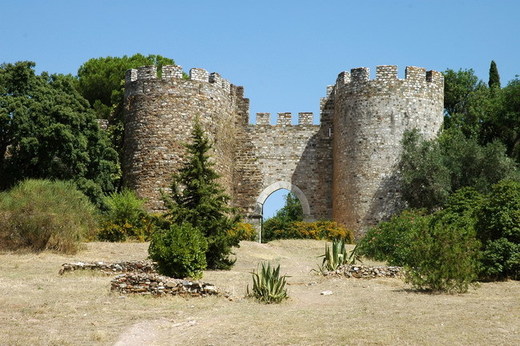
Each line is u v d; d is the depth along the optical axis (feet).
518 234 69.36
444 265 59.77
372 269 71.51
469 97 160.66
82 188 109.09
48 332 40.27
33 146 105.40
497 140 122.01
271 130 142.82
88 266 69.51
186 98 128.06
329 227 123.65
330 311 49.06
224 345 37.65
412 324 42.63
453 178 117.29
